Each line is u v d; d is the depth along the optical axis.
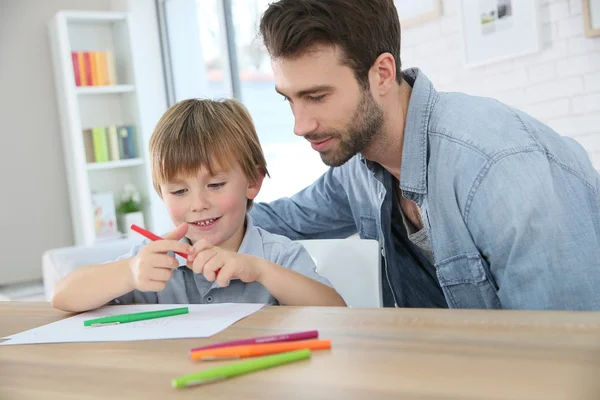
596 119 2.51
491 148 0.95
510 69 2.76
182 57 4.51
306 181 3.80
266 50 0.99
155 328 0.77
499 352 0.56
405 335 0.63
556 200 0.90
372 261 1.21
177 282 1.17
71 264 1.45
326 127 1.00
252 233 1.24
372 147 1.09
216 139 1.16
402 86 1.09
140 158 4.53
